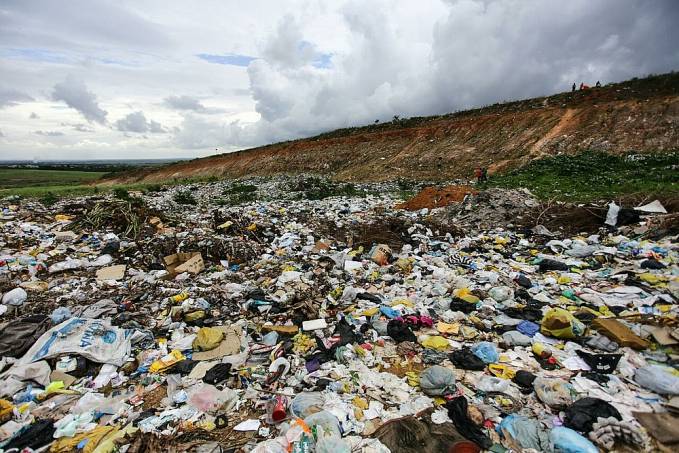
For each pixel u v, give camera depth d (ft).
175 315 19.63
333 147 139.03
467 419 11.98
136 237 34.73
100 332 16.71
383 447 11.02
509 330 17.76
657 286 20.67
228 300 22.12
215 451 11.18
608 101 87.66
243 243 32.53
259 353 16.62
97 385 14.60
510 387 13.60
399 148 116.67
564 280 23.22
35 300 21.81
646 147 69.87
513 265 27.04
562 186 54.80
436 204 51.21
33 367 14.51
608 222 33.50
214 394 13.62
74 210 44.14
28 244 32.04
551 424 11.71
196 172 174.40
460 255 29.94
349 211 50.62
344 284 24.75
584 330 16.80
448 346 16.71
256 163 157.38
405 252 31.04
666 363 14.21
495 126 101.14
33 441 11.56
